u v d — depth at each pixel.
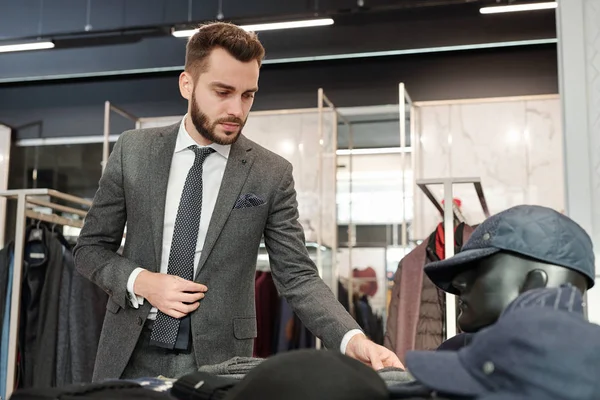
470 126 4.42
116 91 5.14
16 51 5.12
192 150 1.79
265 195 1.81
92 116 5.16
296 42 4.77
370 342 1.49
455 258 0.96
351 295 4.36
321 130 4.38
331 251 4.43
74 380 3.23
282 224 1.84
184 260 1.72
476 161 4.38
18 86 5.27
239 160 1.80
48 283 3.27
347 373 0.80
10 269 3.26
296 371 0.80
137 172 1.76
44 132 5.20
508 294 0.91
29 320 3.25
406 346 3.12
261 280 4.32
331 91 4.80
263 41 4.81
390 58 4.74
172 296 1.62
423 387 0.87
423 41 4.59
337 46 4.71
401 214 4.39
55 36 5.03
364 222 4.43
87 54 5.06
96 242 1.79
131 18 4.89
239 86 1.65
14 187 5.14
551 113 4.33
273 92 4.88
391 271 4.34
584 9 2.80
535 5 4.13
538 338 0.71
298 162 4.58
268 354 4.26
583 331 0.72
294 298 1.77
